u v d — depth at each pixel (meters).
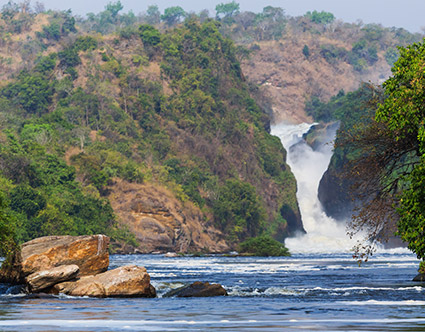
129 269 49.19
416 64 46.00
